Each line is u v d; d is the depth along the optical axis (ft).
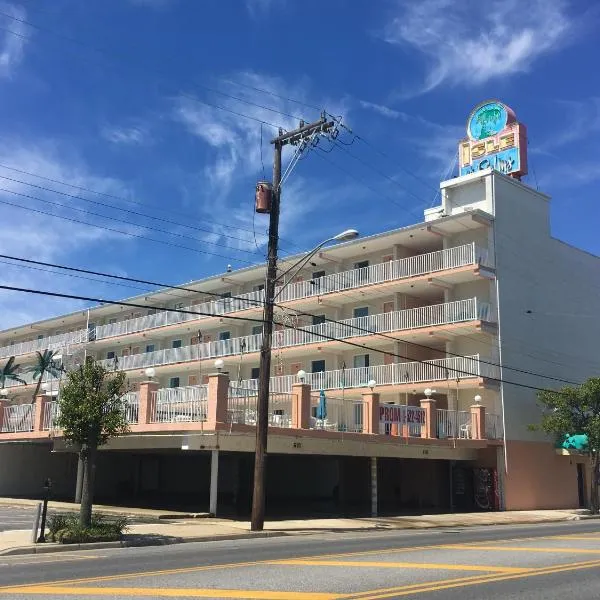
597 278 136.26
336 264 137.28
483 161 128.88
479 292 115.65
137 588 29.45
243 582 31.14
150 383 83.82
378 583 30.78
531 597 27.66
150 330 164.96
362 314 131.34
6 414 108.58
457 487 107.45
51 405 99.25
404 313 119.44
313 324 137.90
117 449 88.89
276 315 141.08
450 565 37.06
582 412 101.81
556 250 127.24
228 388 80.94
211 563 38.50
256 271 146.00
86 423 53.47
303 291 135.54
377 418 90.02
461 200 121.80
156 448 82.23
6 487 111.04
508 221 118.21
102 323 191.21
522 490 107.34
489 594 28.19
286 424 86.53
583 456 117.50
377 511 93.35
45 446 116.98
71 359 154.61
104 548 49.49
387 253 129.49
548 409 115.03
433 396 118.52
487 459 105.91
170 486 125.08
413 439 93.15
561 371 122.01
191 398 86.79
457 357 111.86
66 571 35.35
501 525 78.59
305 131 72.43
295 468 123.54
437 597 27.43
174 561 39.65
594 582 31.35
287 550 46.37
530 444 111.14
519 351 114.01
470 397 112.88
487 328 109.60
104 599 26.76
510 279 115.65
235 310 149.18
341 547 48.37
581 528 70.49
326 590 28.91
